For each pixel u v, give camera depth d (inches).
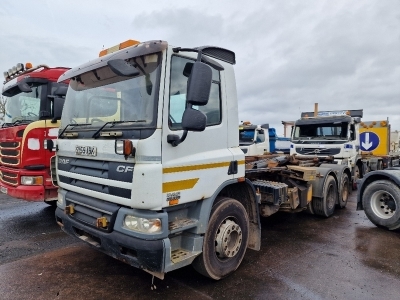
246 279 151.2
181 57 126.5
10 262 166.9
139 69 123.3
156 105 115.2
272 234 224.7
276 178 239.9
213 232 139.4
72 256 175.5
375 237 219.1
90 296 132.8
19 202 317.4
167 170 116.1
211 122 141.6
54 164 174.7
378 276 157.0
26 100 243.6
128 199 114.9
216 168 139.0
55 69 245.9
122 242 116.6
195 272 157.6
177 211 129.7
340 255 184.4
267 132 545.6
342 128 422.0
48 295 133.0
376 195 243.4
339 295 137.8
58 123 234.8
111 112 132.1
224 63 151.1
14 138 227.5
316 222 259.1
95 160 130.3
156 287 141.3
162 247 112.9
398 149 687.1
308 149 437.4
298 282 149.2
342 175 303.1
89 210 135.0
